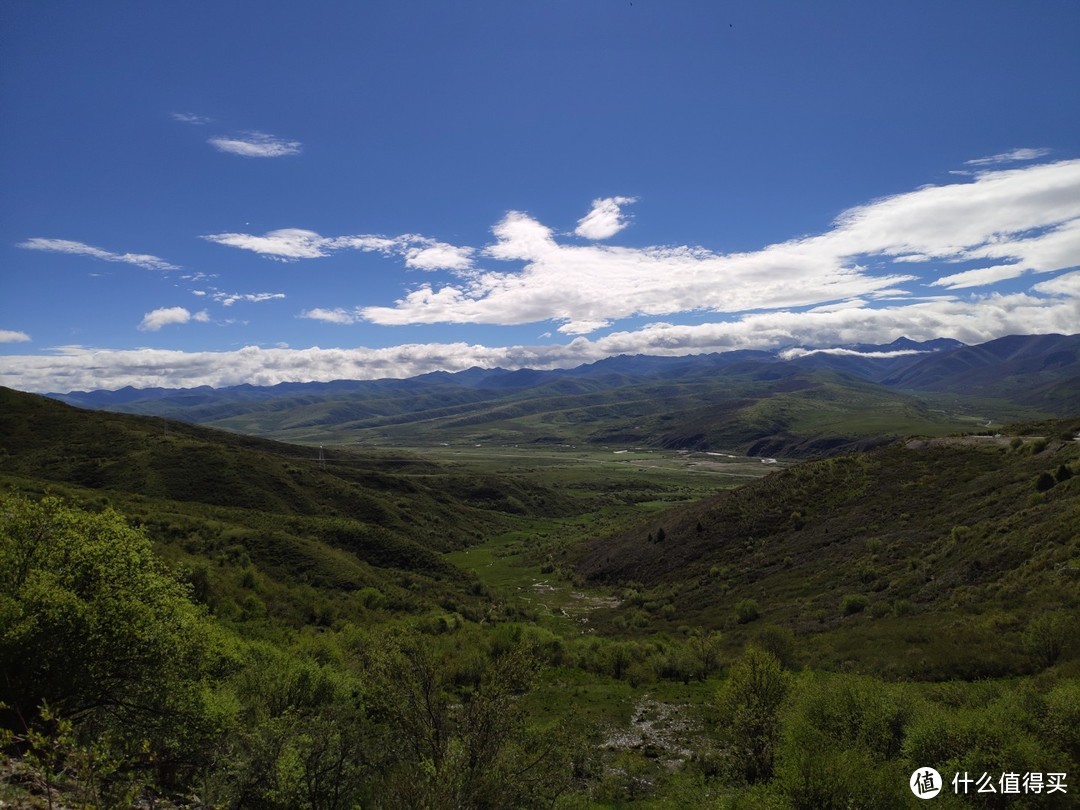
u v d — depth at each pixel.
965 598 41.62
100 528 15.61
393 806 13.81
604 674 43.22
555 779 16.38
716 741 29.42
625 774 25.25
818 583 58.97
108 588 14.33
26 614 12.66
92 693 13.78
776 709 24.62
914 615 42.69
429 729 15.10
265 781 13.96
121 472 89.88
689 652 44.75
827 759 15.45
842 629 44.69
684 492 191.38
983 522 53.28
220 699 16.30
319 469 135.00
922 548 55.66
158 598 15.35
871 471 80.31
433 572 85.44
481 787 13.99
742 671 26.70
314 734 14.93
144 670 14.50
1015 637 31.70
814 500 80.12
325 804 14.26
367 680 16.58
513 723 15.47
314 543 74.25
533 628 51.38
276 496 98.00
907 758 17.06
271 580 57.69
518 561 108.94
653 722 32.78
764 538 77.38
